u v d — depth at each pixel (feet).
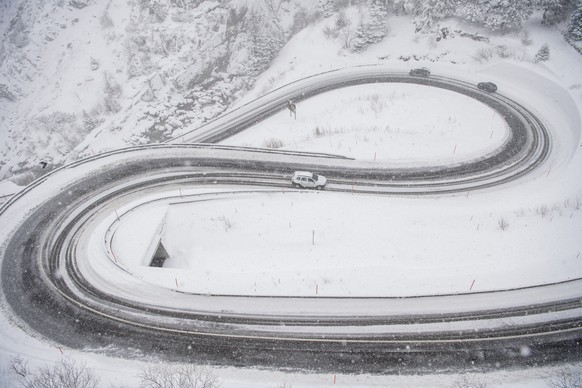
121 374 70.64
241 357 73.36
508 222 99.45
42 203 112.57
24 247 99.30
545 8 160.66
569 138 128.77
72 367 66.90
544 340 73.61
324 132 142.72
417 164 122.42
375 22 184.34
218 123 164.55
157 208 109.60
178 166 125.59
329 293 83.76
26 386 67.10
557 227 95.30
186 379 64.80
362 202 109.70
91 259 94.58
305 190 115.34
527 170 118.73
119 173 122.93
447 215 104.47
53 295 86.53
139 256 94.94
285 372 70.79
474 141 130.62
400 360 71.67
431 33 182.60
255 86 196.54
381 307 80.28
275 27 208.03
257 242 99.19
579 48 150.61
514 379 68.03
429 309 79.41
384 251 93.45
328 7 204.13
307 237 99.30
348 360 72.13
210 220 107.04
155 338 77.20
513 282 83.41
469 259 89.66
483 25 172.04
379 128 140.26
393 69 177.37
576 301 79.36
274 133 150.10
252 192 114.62
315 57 190.70
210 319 79.97
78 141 211.00
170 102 190.29
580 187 107.45
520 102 147.33
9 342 77.41
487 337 74.43
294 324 78.28
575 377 67.77
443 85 162.71
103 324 80.12
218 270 91.40
